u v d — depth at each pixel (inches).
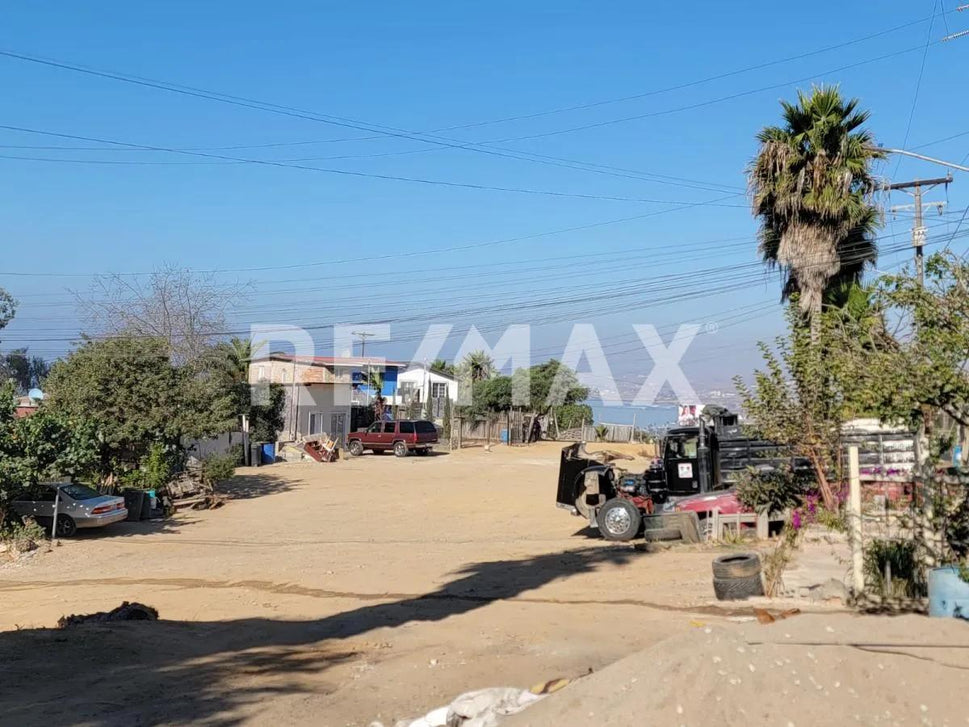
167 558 844.6
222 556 832.9
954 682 243.4
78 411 1168.2
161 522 1114.1
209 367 1804.9
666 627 433.1
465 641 436.5
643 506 831.7
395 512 1171.9
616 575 615.2
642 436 2620.6
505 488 1401.3
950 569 355.6
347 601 582.6
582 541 842.2
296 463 1852.9
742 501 664.4
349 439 2110.0
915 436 430.3
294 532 1024.9
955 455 470.6
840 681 241.9
